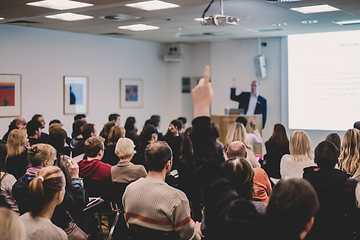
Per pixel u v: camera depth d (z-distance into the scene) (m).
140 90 10.73
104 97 9.74
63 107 8.80
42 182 1.92
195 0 5.64
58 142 3.86
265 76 10.16
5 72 7.68
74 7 6.14
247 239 0.99
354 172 3.16
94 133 5.13
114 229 3.49
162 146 2.35
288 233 1.00
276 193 1.04
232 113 8.12
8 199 2.97
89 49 9.34
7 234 1.05
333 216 2.15
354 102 8.64
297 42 9.38
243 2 5.83
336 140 4.02
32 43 8.14
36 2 5.68
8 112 7.75
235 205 1.06
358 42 8.53
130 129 6.09
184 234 2.24
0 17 6.84
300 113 9.42
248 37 10.06
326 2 5.86
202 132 1.18
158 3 5.87
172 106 11.59
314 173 2.28
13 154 3.61
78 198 2.66
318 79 9.12
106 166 3.48
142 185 2.29
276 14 6.85
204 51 11.52
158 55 11.27
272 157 4.48
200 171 1.15
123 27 8.34
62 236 1.95
